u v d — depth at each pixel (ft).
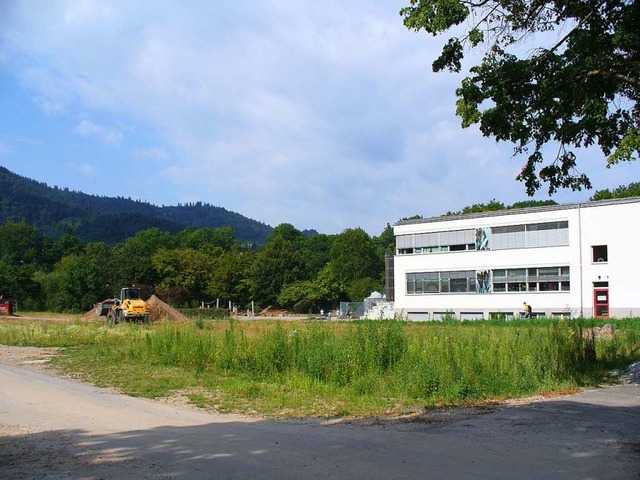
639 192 245.86
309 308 303.89
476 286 183.32
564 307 164.35
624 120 45.01
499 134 46.14
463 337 64.28
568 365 55.06
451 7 39.09
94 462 25.25
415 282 198.18
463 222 187.52
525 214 173.27
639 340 77.61
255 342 62.59
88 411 38.45
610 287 155.94
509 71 43.96
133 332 95.91
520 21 42.83
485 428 32.32
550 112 45.34
